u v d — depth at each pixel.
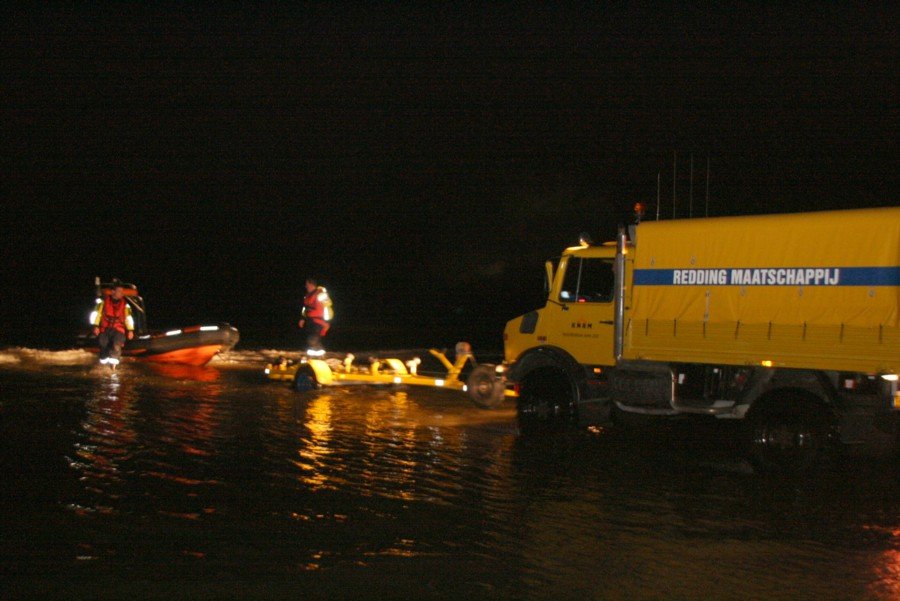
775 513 6.96
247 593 4.96
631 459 9.06
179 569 5.33
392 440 9.77
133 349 18.16
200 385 14.52
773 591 5.14
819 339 8.28
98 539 5.89
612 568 5.52
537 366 10.42
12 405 11.72
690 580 5.31
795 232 8.48
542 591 5.09
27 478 7.53
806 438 8.24
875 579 5.37
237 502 6.88
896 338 7.91
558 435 10.20
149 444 9.12
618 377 9.41
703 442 10.09
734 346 8.75
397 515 6.61
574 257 10.24
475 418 11.53
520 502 7.13
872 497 7.55
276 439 9.61
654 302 9.28
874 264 8.05
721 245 8.89
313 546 5.82
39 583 5.08
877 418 8.03
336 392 14.00
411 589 5.08
